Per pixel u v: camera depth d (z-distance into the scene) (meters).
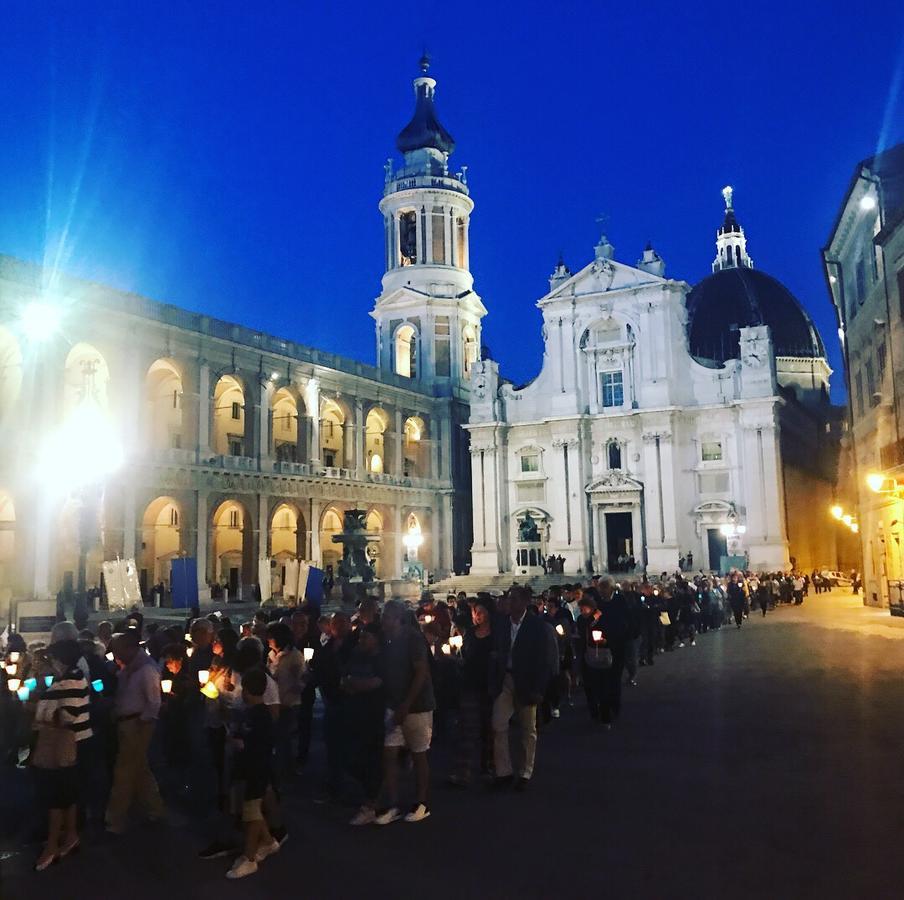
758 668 22.23
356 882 8.32
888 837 9.01
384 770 10.21
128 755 10.30
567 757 13.12
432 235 75.81
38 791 9.37
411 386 70.19
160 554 55.56
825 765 12.00
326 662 12.39
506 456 71.06
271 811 9.40
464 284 76.44
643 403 66.19
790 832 9.27
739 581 39.09
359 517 47.91
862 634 29.77
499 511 70.00
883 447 33.50
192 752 13.11
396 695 10.16
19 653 14.88
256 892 8.18
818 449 81.50
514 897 7.82
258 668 9.08
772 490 62.34
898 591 35.66
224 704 10.59
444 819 10.18
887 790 10.69
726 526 61.59
